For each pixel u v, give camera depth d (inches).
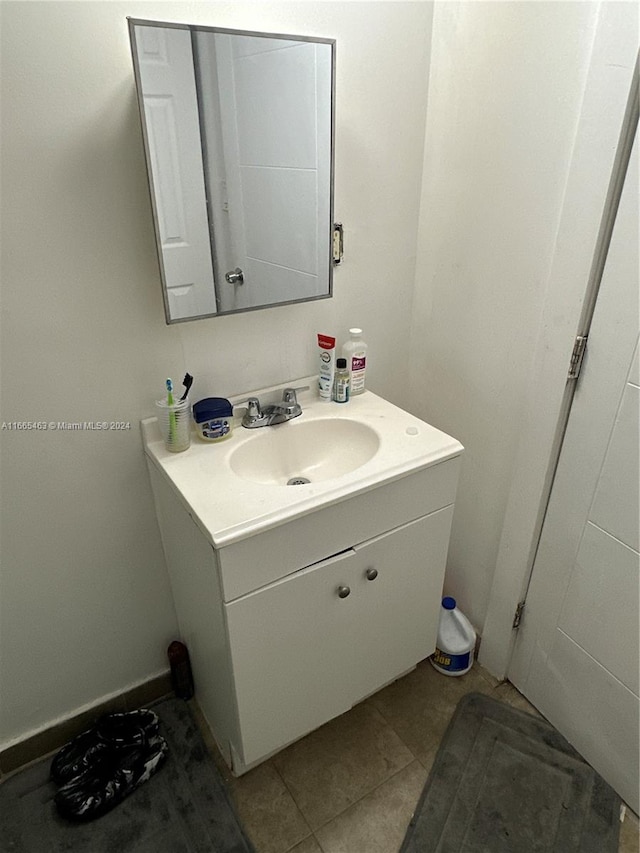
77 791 52.1
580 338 45.0
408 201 55.5
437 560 55.1
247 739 49.6
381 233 55.1
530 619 59.4
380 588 51.3
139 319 44.8
